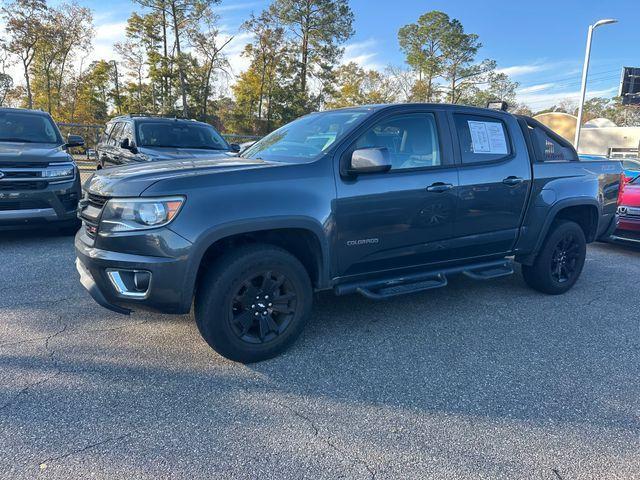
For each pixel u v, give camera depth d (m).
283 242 3.49
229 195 3.02
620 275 5.84
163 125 8.47
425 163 3.84
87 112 47.41
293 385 3.00
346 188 3.41
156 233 2.86
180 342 3.54
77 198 6.55
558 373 3.24
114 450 2.31
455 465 2.28
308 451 2.36
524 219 4.45
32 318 3.90
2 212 5.92
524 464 2.30
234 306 3.18
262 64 44.09
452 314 4.31
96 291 3.09
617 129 38.66
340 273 3.53
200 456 2.29
